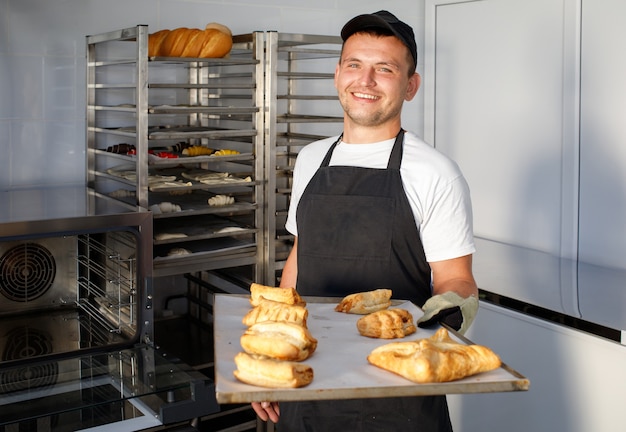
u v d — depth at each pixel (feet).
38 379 5.59
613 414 6.11
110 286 6.70
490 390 3.27
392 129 5.08
